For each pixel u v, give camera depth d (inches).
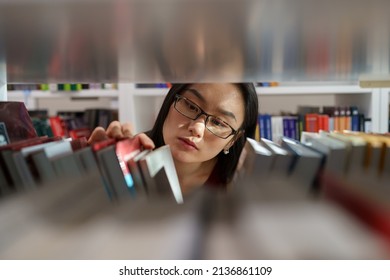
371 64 20.5
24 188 14.0
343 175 14.9
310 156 15.3
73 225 14.1
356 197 14.6
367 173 14.8
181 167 38.7
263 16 11.5
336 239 14.1
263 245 14.1
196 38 14.6
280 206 14.7
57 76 26.1
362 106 79.2
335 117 76.0
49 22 12.2
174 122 38.6
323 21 12.1
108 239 14.0
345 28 12.9
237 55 18.1
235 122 38.1
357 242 14.1
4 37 14.3
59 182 14.3
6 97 29.5
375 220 14.3
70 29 13.1
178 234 14.1
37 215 13.9
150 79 28.3
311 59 19.1
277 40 14.9
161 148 19.6
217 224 14.4
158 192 16.3
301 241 14.2
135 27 13.0
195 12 11.2
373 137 18.0
